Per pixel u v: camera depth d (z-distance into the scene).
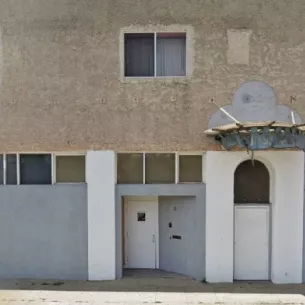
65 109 8.06
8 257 8.23
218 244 7.96
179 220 8.59
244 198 8.37
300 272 7.97
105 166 8.05
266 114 7.90
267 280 8.17
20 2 8.06
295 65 7.88
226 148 7.59
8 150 8.15
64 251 8.16
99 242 8.07
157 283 7.97
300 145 7.30
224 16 7.91
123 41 8.03
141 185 8.12
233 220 8.04
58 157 8.38
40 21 8.05
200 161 8.30
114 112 8.03
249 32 7.89
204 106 7.96
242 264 8.22
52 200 8.17
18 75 8.09
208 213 7.96
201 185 8.05
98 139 8.05
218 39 7.93
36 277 8.20
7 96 8.12
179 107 7.99
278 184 7.94
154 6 7.96
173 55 8.14
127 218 9.06
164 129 8.02
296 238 7.96
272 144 6.94
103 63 8.00
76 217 8.14
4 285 7.84
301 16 7.86
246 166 8.38
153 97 8.01
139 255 9.08
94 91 8.03
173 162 8.29
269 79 7.90
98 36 8.00
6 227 8.23
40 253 8.20
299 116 7.89
